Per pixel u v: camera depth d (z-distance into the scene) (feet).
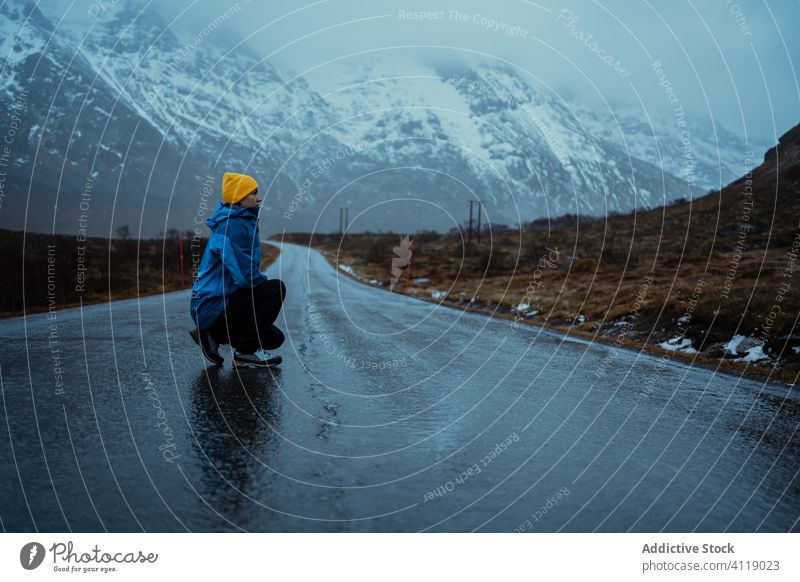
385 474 11.35
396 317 46.16
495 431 14.85
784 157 169.27
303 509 9.60
